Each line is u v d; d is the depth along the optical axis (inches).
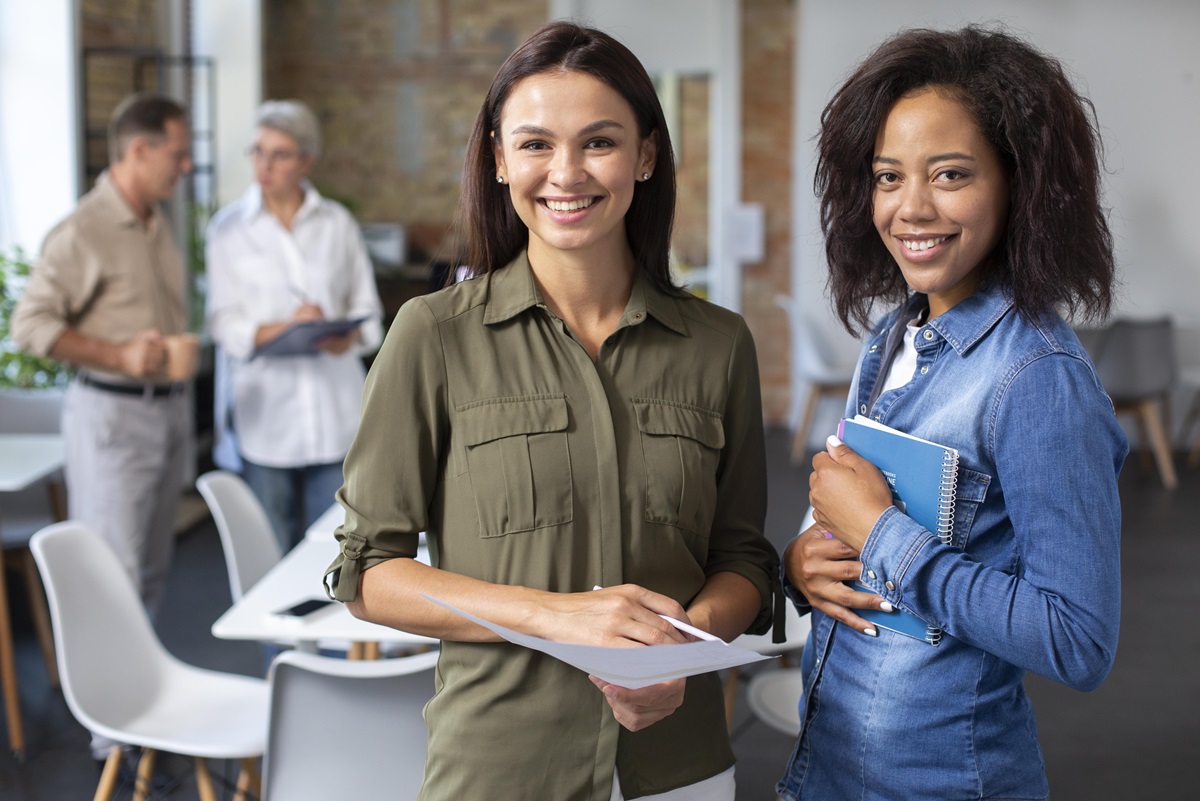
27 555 160.4
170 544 159.5
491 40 381.1
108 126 247.4
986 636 51.1
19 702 154.2
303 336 153.3
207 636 181.5
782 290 356.2
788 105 348.2
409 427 57.3
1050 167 51.4
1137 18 316.2
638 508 58.6
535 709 57.0
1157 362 281.1
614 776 57.7
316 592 104.5
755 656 47.9
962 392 54.2
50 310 143.9
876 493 54.7
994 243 54.7
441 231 385.4
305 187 172.2
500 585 55.7
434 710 59.2
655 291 62.0
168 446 153.4
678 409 60.3
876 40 328.2
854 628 58.3
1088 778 135.8
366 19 382.3
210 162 272.8
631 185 57.1
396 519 57.7
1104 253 52.9
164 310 156.1
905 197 53.4
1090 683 50.1
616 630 52.4
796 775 61.4
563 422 57.6
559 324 59.1
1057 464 50.3
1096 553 49.7
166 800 127.7
